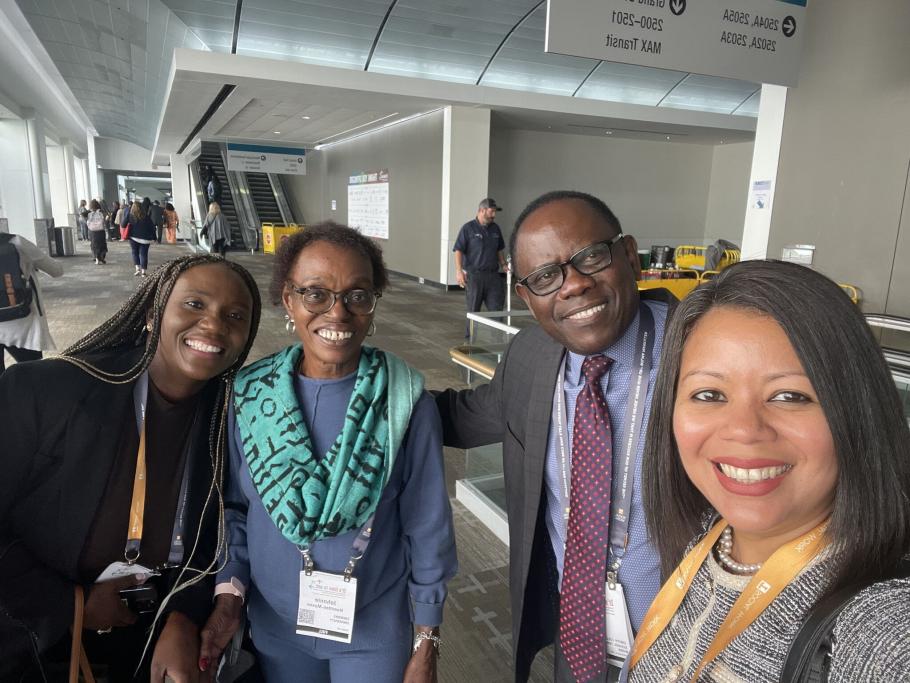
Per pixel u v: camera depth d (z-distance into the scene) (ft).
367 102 38.83
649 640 3.00
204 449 4.41
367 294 4.15
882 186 15.98
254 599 4.56
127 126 87.66
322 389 4.23
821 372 2.15
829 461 2.22
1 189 60.90
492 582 8.87
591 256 3.90
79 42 44.06
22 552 3.79
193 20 31.40
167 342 4.05
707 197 57.88
